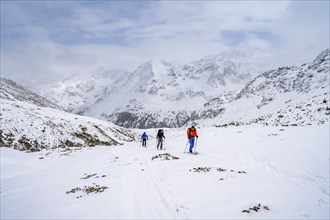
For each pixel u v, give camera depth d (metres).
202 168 19.55
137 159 28.72
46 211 14.03
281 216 10.38
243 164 21.81
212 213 11.03
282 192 13.40
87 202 14.43
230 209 11.28
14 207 16.97
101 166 28.39
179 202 12.74
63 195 17.38
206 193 13.62
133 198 14.11
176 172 19.11
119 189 16.34
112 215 11.87
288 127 39.41
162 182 16.77
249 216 10.47
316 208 11.18
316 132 31.64
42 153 48.53
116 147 48.97
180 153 29.58
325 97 63.44
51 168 34.81
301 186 14.53
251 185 14.67
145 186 16.36
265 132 36.59
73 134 67.12
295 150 24.09
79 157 41.16
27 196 19.91
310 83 154.50
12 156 43.84
